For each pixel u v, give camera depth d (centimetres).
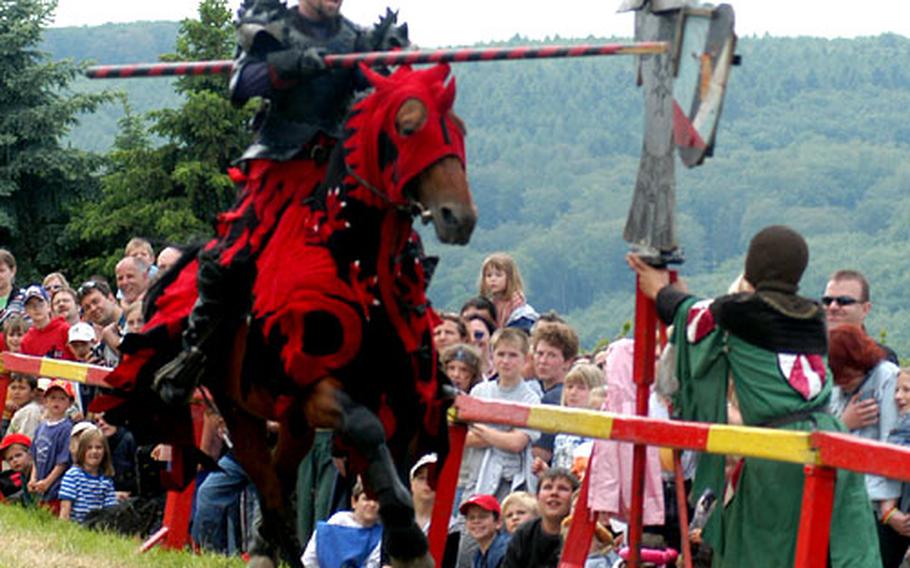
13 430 2139
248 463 1300
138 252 2083
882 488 1400
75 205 6781
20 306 2359
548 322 1731
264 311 1126
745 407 1184
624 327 1873
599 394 1562
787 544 1159
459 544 1555
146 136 6394
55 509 1977
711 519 1209
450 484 1370
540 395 1722
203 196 6016
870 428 1408
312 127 1155
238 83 1157
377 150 1112
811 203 17650
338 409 1109
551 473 1446
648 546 1390
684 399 1224
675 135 1191
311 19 1176
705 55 1158
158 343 1258
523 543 1456
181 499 1717
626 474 1346
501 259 1945
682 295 1209
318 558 1545
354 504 1562
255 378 1169
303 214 1141
